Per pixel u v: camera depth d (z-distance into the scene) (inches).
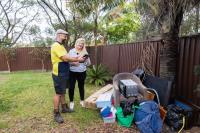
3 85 324.2
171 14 163.0
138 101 166.1
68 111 185.8
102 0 257.4
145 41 259.0
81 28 596.1
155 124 145.9
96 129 153.6
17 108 200.1
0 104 206.7
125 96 171.3
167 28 176.2
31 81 360.5
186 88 183.3
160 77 189.8
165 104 170.7
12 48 590.2
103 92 220.7
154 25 194.4
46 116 177.9
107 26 576.1
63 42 167.9
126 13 537.6
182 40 187.6
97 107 185.3
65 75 164.9
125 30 568.1
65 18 579.2
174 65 182.7
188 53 180.5
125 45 318.7
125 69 320.5
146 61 254.5
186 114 157.5
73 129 153.4
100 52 419.5
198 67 148.6
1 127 155.7
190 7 160.9
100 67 341.4
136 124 154.6
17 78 408.5
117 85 185.2
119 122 161.9
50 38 685.3
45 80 370.0
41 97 239.9
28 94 255.3
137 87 176.1
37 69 606.9
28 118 173.9
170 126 158.1
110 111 166.4
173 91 177.6
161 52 190.1
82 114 181.9
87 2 275.3
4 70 592.1
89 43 605.0
